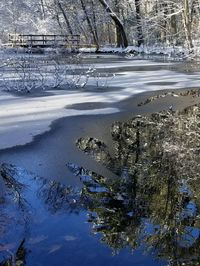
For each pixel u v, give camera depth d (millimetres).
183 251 4184
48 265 3928
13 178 6203
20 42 34125
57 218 4879
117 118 10023
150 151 7551
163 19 30812
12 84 13859
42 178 6219
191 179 6184
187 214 5012
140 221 4824
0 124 9195
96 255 4098
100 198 5457
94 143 8008
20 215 4965
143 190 5730
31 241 4352
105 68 20141
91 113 10422
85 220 4828
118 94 13031
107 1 38375
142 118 10117
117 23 34781
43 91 13516
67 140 8117
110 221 4789
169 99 12375
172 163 6867
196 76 17047
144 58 26609
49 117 9906
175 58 25516
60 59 19656
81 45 34688
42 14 45750
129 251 4156
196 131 8945
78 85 14406
